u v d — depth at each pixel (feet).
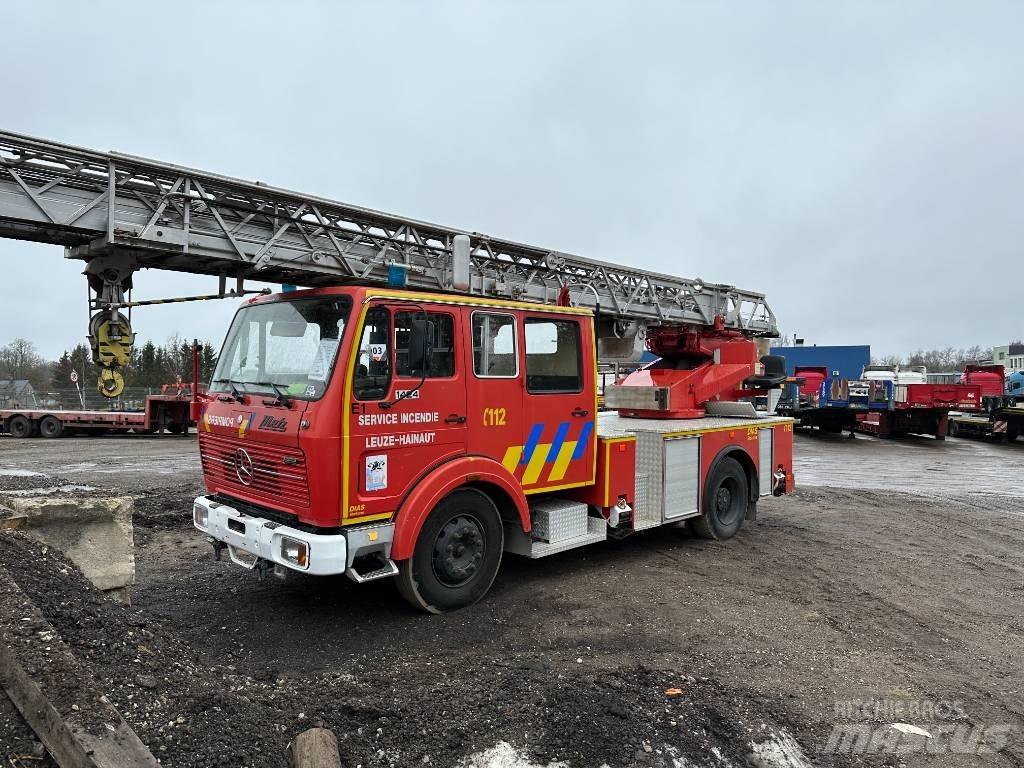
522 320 17.72
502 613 16.44
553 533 18.54
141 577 18.78
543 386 18.30
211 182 28.58
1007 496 35.55
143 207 27.61
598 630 15.40
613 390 28.09
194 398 18.45
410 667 13.16
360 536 14.39
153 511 26.25
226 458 16.74
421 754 9.86
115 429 66.23
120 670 9.82
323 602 16.97
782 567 20.95
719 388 28.76
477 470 16.29
